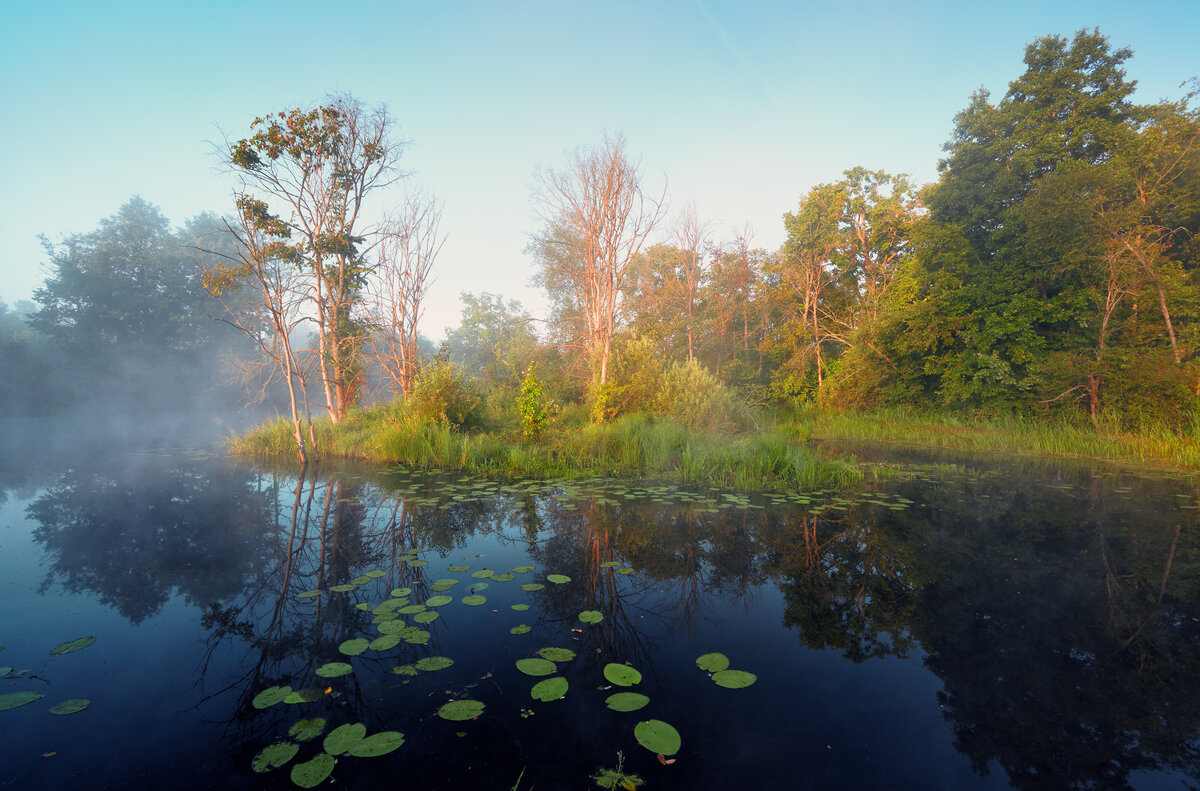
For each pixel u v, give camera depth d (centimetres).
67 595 349
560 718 214
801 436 1424
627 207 1527
